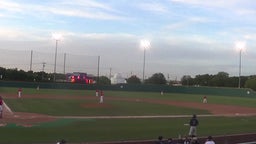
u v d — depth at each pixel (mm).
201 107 54250
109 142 26000
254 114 48781
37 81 83688
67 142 25469
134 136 28984
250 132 34344
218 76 112000
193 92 84000
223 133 32875
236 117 44531
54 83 77875
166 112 45531
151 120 38094
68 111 41688
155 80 105062
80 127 31703
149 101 59844
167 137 29375
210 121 39969
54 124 32469
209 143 21812
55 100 53250
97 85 80438
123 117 39188
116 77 106625
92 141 26250
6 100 49688
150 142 27344
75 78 90000
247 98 77188
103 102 52906
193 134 28078
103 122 35094
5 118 34094
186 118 41000
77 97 60531
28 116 36188
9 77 83688
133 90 82938
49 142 25141
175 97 72188
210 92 83250
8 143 24094
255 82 92125
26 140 25312
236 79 105688
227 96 80750
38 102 49500
